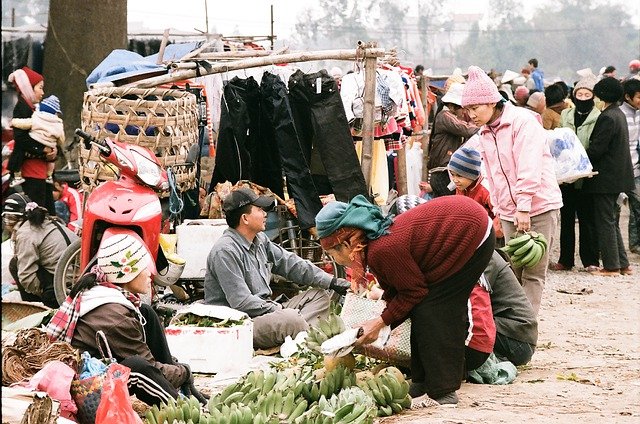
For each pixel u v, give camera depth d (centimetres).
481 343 812
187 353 890
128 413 564
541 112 1839
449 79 1766
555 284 1562
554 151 1509
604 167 1630
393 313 738
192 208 1219
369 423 655
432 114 2300
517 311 895
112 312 705
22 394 587
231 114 1201
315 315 1044
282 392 702
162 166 1088
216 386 845
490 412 725
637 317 1278
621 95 1631
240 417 614
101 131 1081
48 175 1409
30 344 654
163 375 702
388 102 1335
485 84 1012
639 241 1934
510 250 985
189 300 1103
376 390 726
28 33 2145
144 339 730
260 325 952
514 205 1027
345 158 1235
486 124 1029
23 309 983
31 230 1120
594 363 967
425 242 727
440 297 737
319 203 1195
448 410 732
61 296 1056
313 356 829
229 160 1211
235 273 977
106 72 1188
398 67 1570
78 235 1183
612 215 1648
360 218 723
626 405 762
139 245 735
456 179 1034
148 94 1095
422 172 1920
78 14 1905
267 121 1221
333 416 639
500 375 860
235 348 889
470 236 729
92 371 647
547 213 1034
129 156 959
